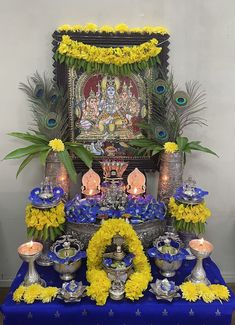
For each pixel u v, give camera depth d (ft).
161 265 5.06
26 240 7.13
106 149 6.48
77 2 6.03
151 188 6.90
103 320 4.59
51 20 6.08
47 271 5.31
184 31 6.22
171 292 4.59
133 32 5.98
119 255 4.91
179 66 6.37
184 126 6.52
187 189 5.61
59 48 5.85
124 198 5.69
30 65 6.23
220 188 7.06
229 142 6.79
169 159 5.97
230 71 6.43
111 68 6.00
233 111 6.62
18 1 5.98
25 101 6.39
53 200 5.28
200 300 4.63
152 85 6.13
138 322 4.60
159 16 6.14
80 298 4.61
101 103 6.32
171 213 5.62
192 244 5.07
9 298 4.67
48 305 4.52
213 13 6.16
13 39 6.12
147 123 6.35
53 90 6.01
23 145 6.62
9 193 6.88
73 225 5.37
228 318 4.60
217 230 7.30
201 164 6.91
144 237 5.41
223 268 7.53
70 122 6.32
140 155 6.49
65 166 5.65
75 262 4.95
